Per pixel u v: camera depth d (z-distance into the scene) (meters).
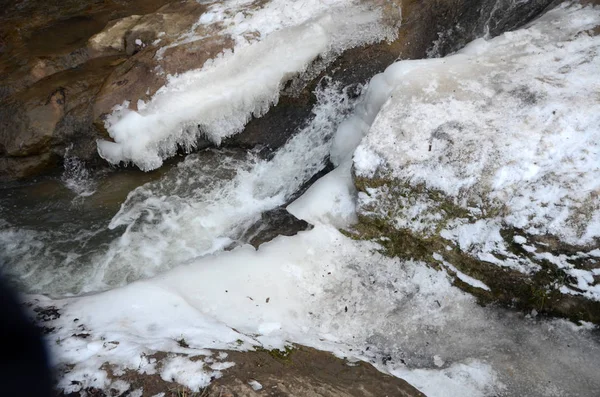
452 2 5.36
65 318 3.46
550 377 3.25
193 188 4.83
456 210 3.66
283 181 4.89
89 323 3.42
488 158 3.66
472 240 3.61
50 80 5.04
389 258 3.94
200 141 4.95
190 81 4.71
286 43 4.91
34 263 4.32
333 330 3.66
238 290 3.77
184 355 3.05
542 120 3.76
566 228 3.34
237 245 4.29
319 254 3.98
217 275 3.83
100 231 4.54
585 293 3.34
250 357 3.12
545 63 4.26
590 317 3.39
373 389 3.07
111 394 2.86
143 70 4.78
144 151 4.67
